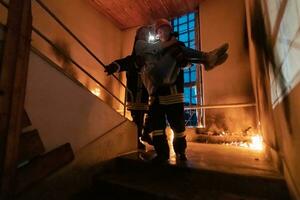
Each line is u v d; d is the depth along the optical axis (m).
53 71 1.93
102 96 6.12
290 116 1.32
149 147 3.41
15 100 1.56
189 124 5.70
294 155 1.29
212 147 3.83
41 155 1.77
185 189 1.86
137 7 6.21
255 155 2.82
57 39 4.92
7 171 1.47
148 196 1.81
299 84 1.06
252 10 3.19
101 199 2.00
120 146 2.69
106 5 6.17
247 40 4.94
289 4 1.16
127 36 7.31
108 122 2.55
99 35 6.37
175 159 2.47
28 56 1.69
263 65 2.43
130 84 3.09
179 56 2.22
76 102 2.15
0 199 1.42
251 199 1.65
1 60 1.52
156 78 2.34
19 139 1.58
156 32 2.42
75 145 2.10
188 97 5.91
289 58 1.23
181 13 6.36
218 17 5.50
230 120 4.90
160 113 2.36
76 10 5.60
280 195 1.63
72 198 2.00
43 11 4.61
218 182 1.88
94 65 6.02
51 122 1.88
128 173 2.37
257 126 4.47
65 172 1.96
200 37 5.73
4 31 1.56
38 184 1.73
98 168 2.32
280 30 1.42
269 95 2.21
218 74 5.23
